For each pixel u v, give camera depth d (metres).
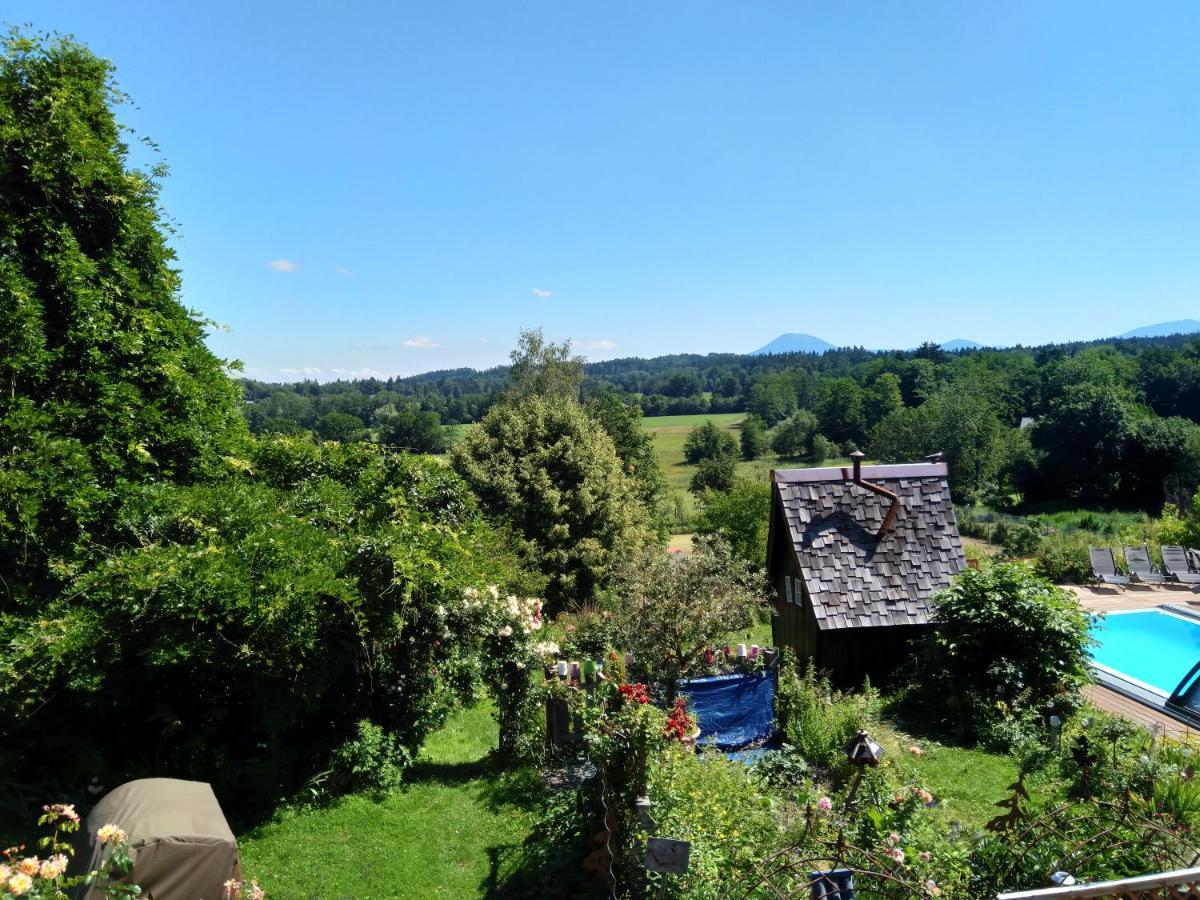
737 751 10.03
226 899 5.50
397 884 7.01
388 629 9.47
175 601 7.59
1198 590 18.64
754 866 5.54
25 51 9.66
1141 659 14.48
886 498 14.23
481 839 7.92
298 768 9.38
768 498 25.77
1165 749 7.78
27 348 8.59
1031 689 10.48
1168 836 5.28
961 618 11.16
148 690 8.55
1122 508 50.78
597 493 25.02
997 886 5.27
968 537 36.72
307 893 6.80
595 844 6.82
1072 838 5.55
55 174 9.44
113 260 10.11
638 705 6.42
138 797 5.95
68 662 7.21
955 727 10.49
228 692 8.84
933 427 54.62
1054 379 63.78
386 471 12.05
